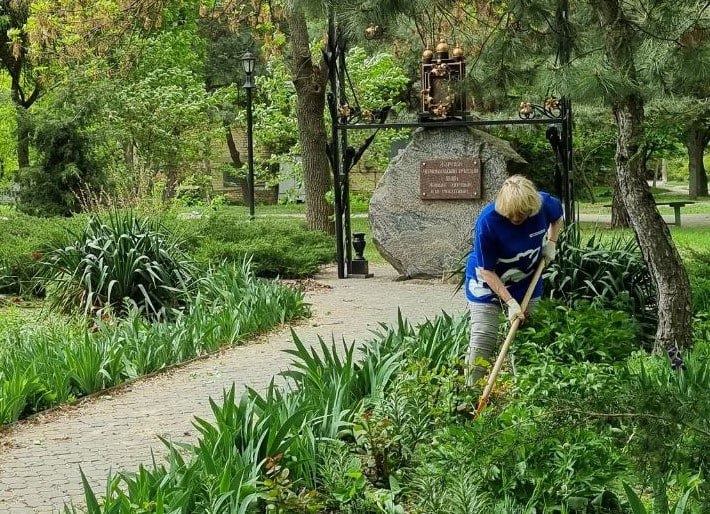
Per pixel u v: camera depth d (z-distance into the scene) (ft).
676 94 25.79
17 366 26.68
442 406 19.52
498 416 17.15
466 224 49.24
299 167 87.15
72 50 67.21
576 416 12.94
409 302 42.09
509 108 48.88
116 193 71.56
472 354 22.63
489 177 48.93
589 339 25.64
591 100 24.13
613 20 25.50
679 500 14.47
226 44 138.31
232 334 32.86
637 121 25.27
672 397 12.20
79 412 24.84
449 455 16.49
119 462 20.59
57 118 76.38
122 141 91.56
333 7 29.73
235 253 50.75
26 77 105.29
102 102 77.92
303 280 50.70
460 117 49.14
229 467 16.08
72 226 49.83
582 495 16.14
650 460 12.03
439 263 49.78
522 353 24.79
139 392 26.66
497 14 39.78
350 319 37.50
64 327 34.32
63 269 39.45
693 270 38.29
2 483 19.42
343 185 52.85
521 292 22.61
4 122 85.51
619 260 33.17
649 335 30.30
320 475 17.81
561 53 31.68
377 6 28.96
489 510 15.79
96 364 27.04
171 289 38.04
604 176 128.36
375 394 21.38
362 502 16.60
